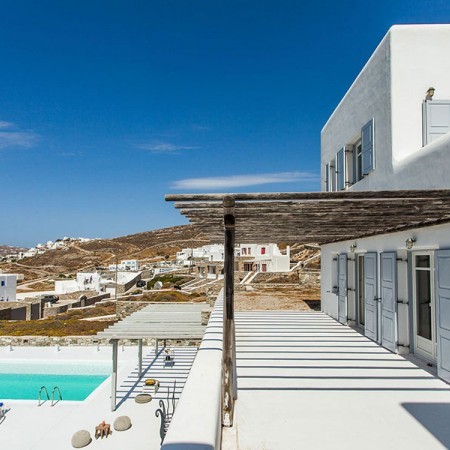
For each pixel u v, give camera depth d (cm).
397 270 709
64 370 1814
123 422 1163
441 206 445
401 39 782
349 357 701
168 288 4631
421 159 651
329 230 725
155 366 1794
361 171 1012
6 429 1176
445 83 778
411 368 632
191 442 213
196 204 387
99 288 5050
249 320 1118
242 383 573
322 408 486
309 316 1198
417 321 705
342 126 1136
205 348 439
